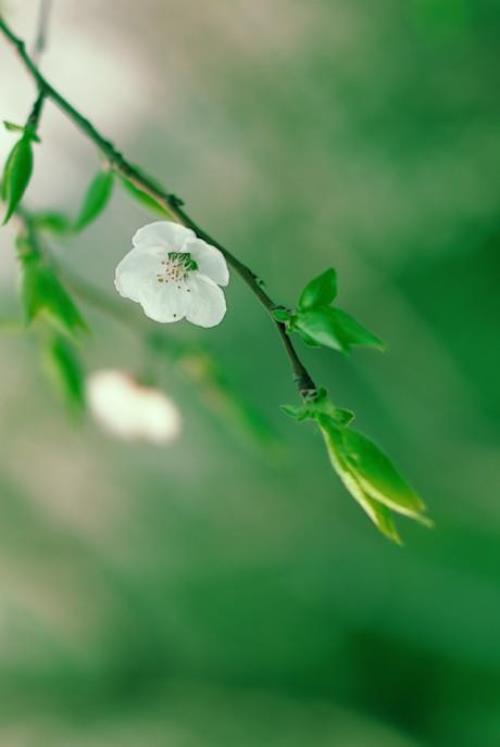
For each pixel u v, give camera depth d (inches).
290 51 61.4
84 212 23.8
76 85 58.2
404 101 60.1
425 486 66.4
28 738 70.8
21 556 72.3
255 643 72.6
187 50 60.9
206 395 27.8
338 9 59.7
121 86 59.7
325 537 70.1
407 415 65.3
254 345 63.4
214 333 62.1
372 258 63.0
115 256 61.3
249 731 70.7
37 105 21.5
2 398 67.9
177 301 21.7
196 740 70.4
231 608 72.2
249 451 68.3
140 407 28.6
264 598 71.7
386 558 69.0
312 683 72.2
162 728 71.0
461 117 59.0
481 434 65.0
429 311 63.4
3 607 72.9
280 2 60.2
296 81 61.8
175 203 21.4
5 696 72.3
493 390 63.7
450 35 53.9
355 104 61.3
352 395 65.2
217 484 70.3
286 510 70.0
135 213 61.4
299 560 70.8
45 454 69.9
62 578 72.9
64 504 71.5
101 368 60.9
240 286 63.0
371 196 62.1
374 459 20.6
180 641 73.8
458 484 66.3
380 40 59.5
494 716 66.3
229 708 72.1
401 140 60.7
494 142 58.6
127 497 71.5
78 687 73.6
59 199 58.3
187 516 71.2
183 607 72.8
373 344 20.3
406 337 64.2
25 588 72.9
